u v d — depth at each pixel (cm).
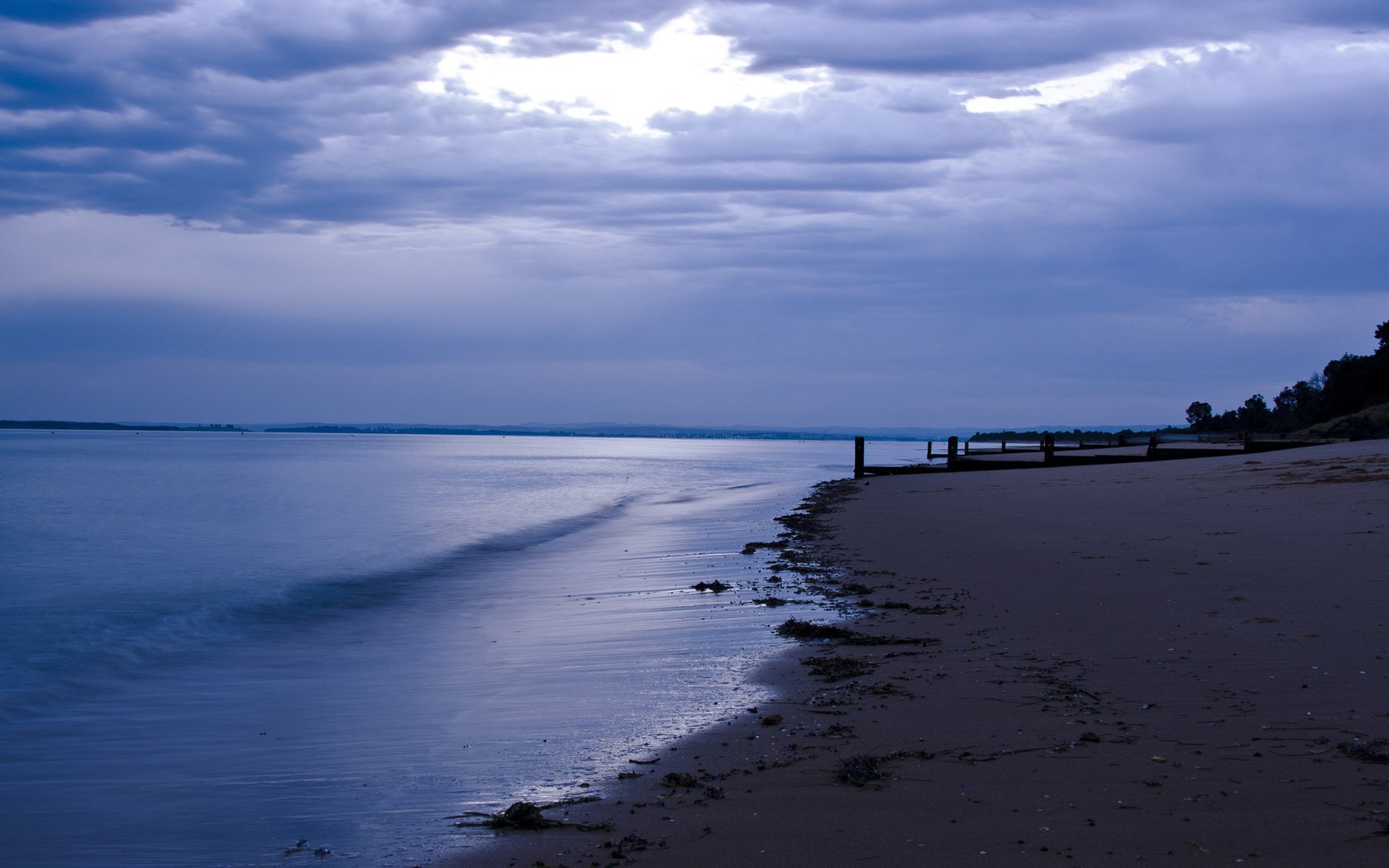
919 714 654
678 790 538
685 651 940
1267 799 471
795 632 991
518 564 1855
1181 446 6056
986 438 17838
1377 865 397
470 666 952
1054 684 713
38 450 11775
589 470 7312
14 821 559
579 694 797
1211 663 745
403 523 2753
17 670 1010
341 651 1087
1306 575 1099
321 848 500
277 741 716
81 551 2097
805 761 570
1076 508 2125
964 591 1180
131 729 768
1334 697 637
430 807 548
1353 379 8288
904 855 429
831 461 9756
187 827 541
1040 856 420
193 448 13550
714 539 2111
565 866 443
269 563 1891
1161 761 532
